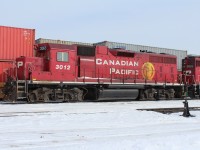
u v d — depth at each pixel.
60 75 20.17
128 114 13.74
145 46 31.95
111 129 9.95
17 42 20.91
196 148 7.15
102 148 6.87
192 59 28.28
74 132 9.23
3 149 6.82
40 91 19.44
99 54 22.02
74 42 29.00
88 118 12.33
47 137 8.34
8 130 9.37
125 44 30.58
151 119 12.79
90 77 21.42
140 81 23.81
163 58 25.67
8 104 17.97
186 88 27.08
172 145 7.35
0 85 20.12
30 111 14.27
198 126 11.09
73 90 20.64
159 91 25.03
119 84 22.47
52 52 19.94
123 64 23.09
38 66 19.59
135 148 6.95
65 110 14.88
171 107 17.94
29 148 6.95
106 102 20.91
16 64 19.48
